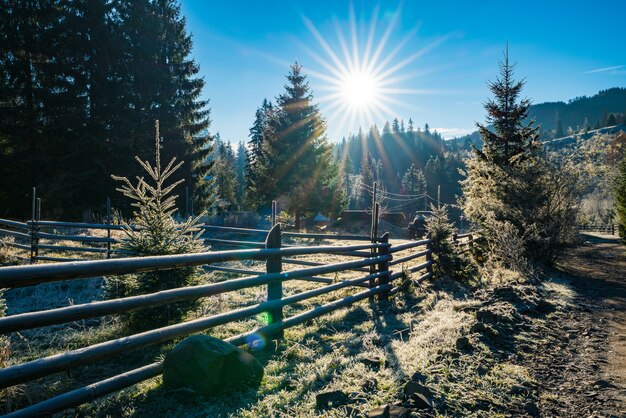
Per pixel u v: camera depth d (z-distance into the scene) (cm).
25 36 2478
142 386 343
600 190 4600
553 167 1353
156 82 2948
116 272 288
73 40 2589
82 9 2689
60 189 2403
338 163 3731
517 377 387
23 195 2422
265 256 461
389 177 15538
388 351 440
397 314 645
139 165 2720
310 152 3538
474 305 652
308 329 547
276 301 477
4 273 222
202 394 317
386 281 774
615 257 1841
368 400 318
